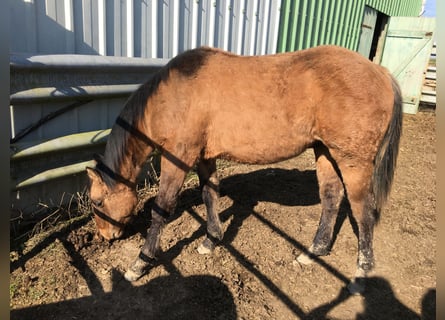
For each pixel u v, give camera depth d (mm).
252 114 2422
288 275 2711
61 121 3180
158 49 3951
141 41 3748
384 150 2480
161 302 2371
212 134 2533
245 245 3033
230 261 2814
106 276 2566
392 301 2490
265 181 4391
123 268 2662
